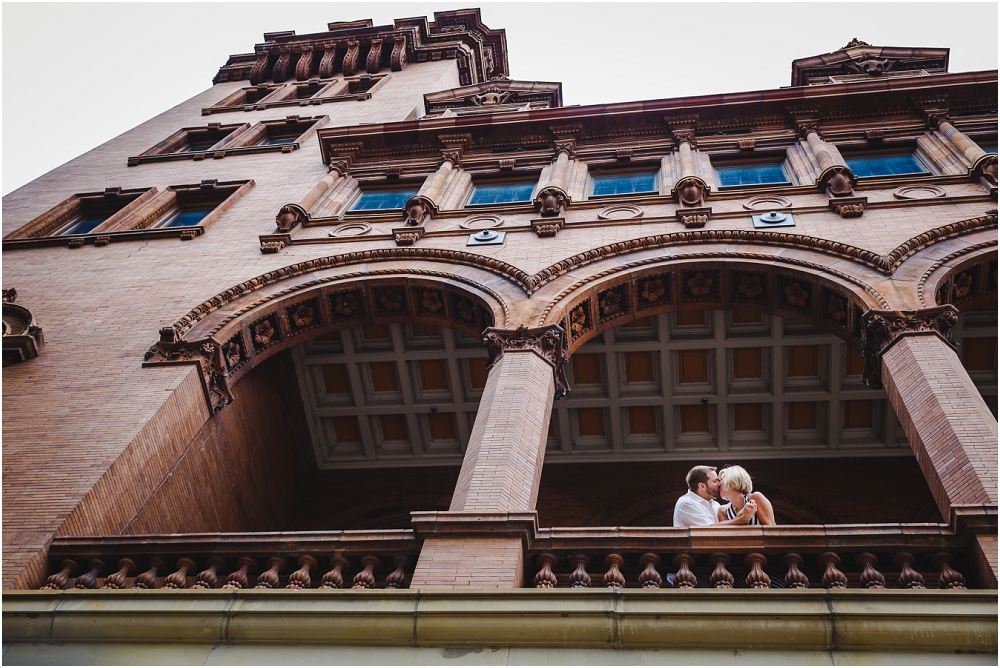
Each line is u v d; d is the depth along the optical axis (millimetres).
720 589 6383
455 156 18312
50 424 10422
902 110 17656
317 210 16719
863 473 16250
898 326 10461
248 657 6348
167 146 23547
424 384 16984
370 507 17000
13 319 12828
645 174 17438
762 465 16656
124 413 10578
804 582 6965
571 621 6242
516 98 26188
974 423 8461
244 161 21031
